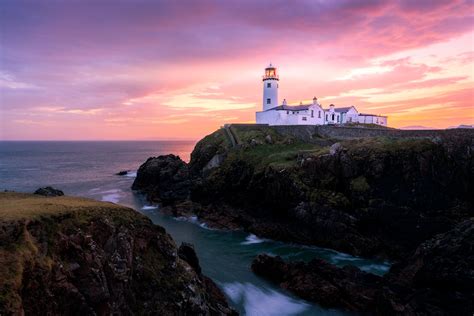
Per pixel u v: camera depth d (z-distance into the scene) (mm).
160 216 69750
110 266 24078
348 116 106812
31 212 23172
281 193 60844
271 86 108250
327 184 57719
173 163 91375
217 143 90000
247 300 35844
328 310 34188
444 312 30219
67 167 161625
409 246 49062
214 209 68312
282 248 52062
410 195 52781
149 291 26016
